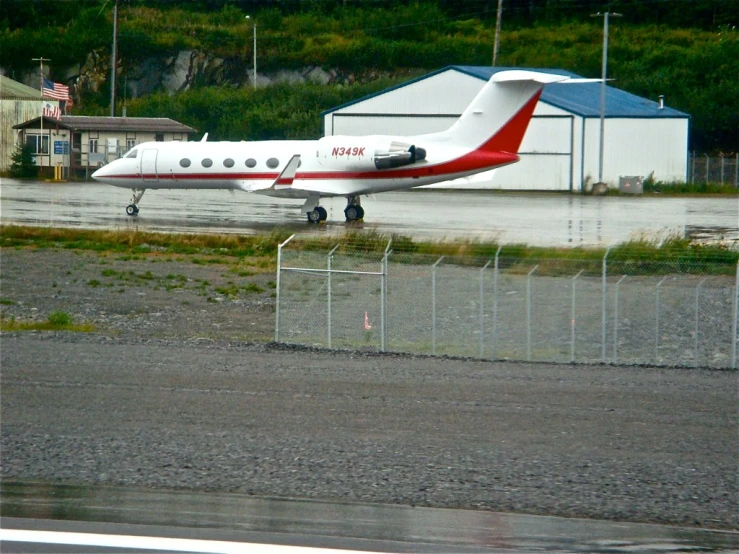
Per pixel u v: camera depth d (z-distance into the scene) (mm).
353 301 72125
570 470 31906
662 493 29875
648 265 84812
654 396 43312
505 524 26781
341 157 125000
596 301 71500
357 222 126625
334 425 37031
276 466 31859
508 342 58781
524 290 74750
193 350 53375
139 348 53406
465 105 199250
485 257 85750
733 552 25141
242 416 38188
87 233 106938
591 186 192375
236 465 31906
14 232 106500
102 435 35188
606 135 193375
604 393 43781
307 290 77688
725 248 94375
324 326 63719
